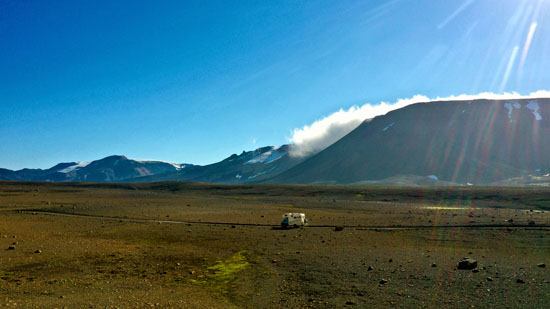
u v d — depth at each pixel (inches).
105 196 5748.0
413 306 705.6
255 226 2262.6
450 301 727.7
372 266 1062.4
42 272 1062.4
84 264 1178.6
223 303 768.3
